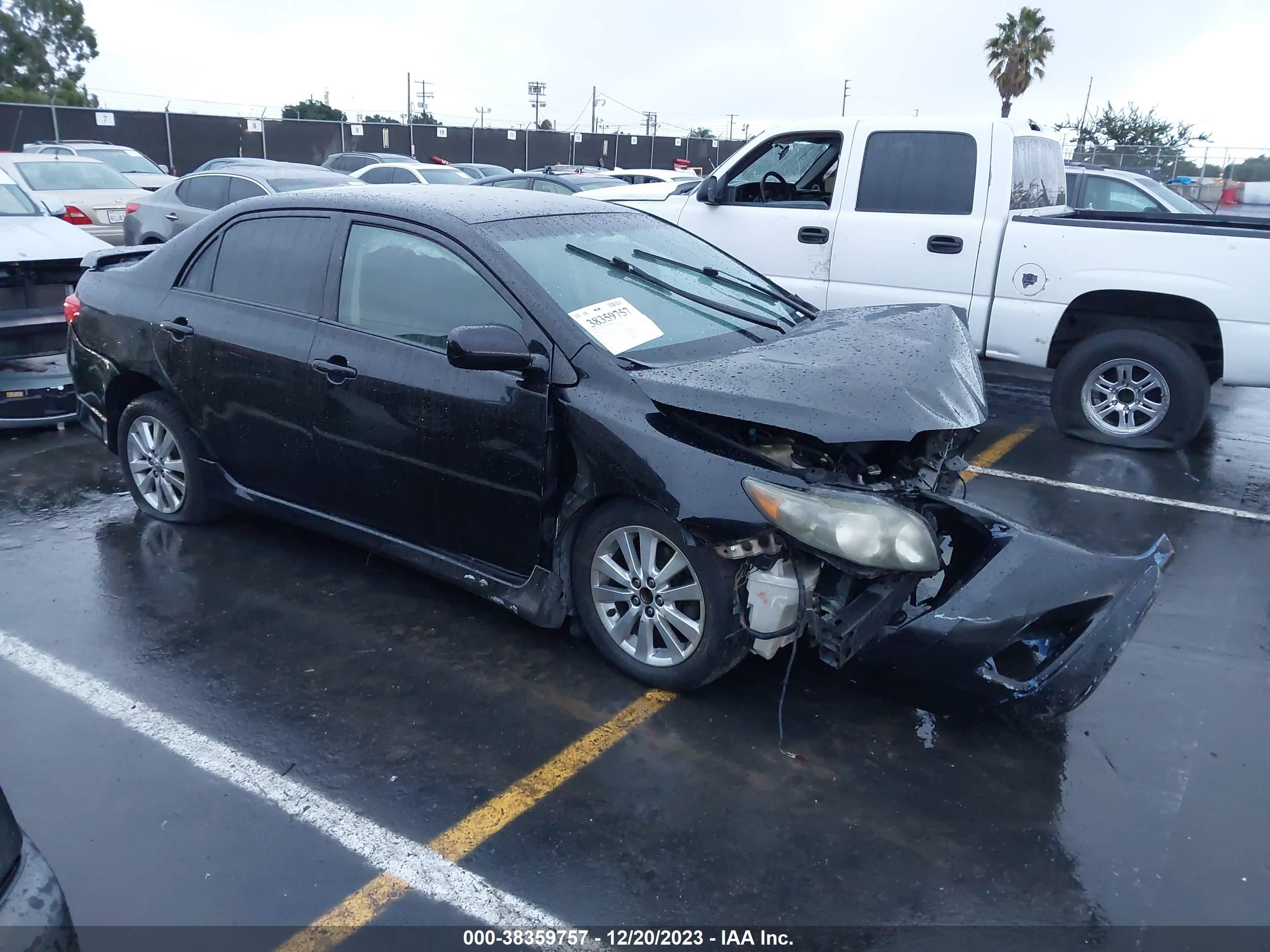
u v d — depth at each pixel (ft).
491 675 12.18
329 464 13.52
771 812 9.77
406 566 15.20
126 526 16.61
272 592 14.30
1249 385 20.48
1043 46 119.34
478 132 116.67
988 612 10.33
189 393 14.99
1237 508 18.51
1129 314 21.70
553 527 11.77
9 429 22.07
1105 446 22.38
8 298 20.12
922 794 10.09
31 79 160.25
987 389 28.40
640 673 11.75
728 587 10.74
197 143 101.24
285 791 9.98
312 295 13.65
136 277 15.94
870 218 22.77
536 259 12.42
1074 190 38.42
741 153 24.48
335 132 108.27
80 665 12.25
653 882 8.83
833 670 12.41
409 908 8.50
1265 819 9.78
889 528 9.93
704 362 11.47
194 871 8.87
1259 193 75.92
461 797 9.93
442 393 12.05
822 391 10.46
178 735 10.87
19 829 5.89
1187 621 14.01
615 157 127.75
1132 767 10.61
